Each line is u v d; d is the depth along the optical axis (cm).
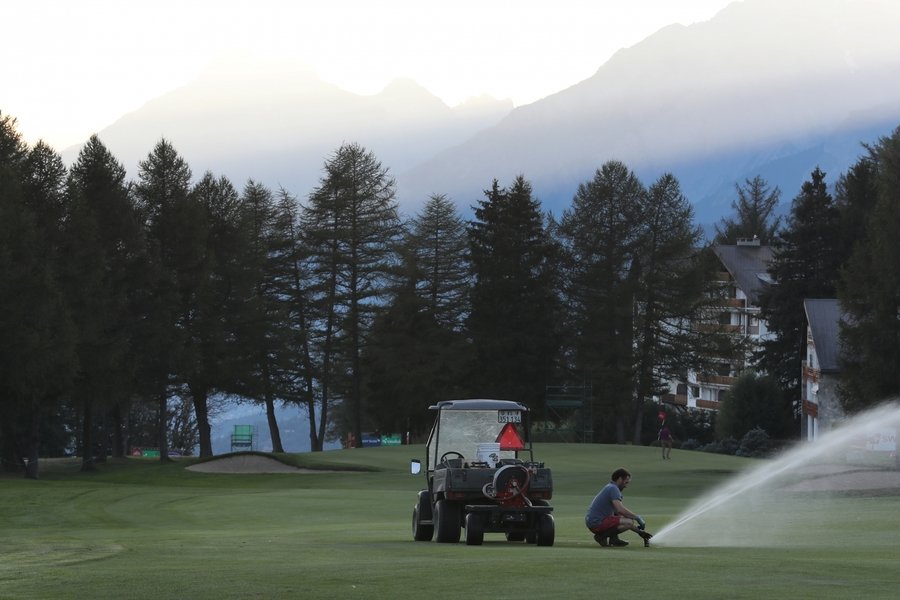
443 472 5438
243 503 10688
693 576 3338
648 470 15262
